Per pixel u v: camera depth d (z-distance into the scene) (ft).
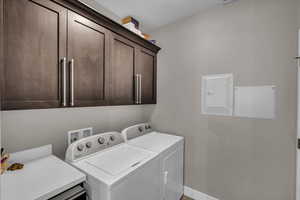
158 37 6.86
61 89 3.26
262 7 4.47
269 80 4.40
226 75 5.14
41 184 2.59
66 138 4.44
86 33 3.76
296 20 4.00
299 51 3.86
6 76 2.50
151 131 6.88
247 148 4.81
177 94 6.35
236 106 4.97
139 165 3.45
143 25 6.68
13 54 2.58
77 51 3.55
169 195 4.91
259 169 4.62
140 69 5.74
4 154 3.21
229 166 5.17
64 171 3.09
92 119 5.16
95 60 3.99
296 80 4.02
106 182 2.73
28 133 3.68
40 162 3.53
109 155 4.04
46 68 3.02
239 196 4.99
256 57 4.59
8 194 2.29
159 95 6.90
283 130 4.23
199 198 5.80
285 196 4.25
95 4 5.11
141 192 3.51
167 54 6.61
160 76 6.84
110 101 4.42
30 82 2.80
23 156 3.54
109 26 4.31
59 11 3.19
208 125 5.58
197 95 5.82
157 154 4.15
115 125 6.02
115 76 4.59
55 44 3.15
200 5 5.28
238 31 4.89
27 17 2.74
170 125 6.58
